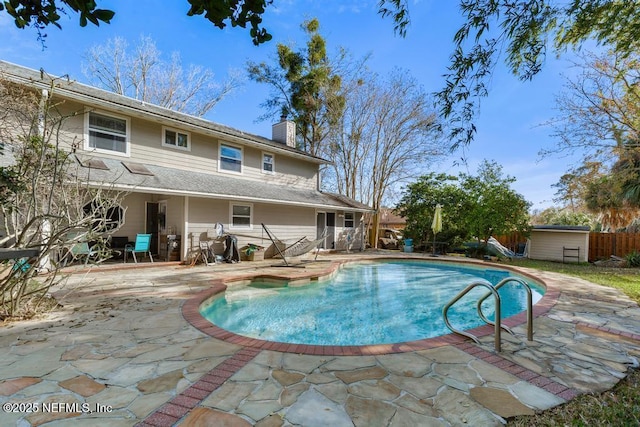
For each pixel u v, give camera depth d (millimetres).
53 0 1857
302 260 12805
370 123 20453
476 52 3021
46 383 2727
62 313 4820
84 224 5211
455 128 3260
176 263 10297
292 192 14812
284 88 21922
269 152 14922
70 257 8750
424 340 3900
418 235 17906
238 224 12383
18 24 1894
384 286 9328
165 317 4656
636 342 3896
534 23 2875
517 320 4727
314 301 7445
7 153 6922
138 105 11078
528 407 2482
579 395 2668
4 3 1837
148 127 10672
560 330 4324
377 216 20953
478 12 2854
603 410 2447
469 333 4082
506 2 2818
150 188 8609
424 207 17750
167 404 2434
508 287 9469
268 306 6922
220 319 6051
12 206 4535
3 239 4461
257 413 2340
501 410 2432
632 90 7848
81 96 8539
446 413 2385
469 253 15664
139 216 11648
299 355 3398
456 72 3100
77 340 3729
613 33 3334
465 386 2787
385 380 2875
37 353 3344
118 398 2508
